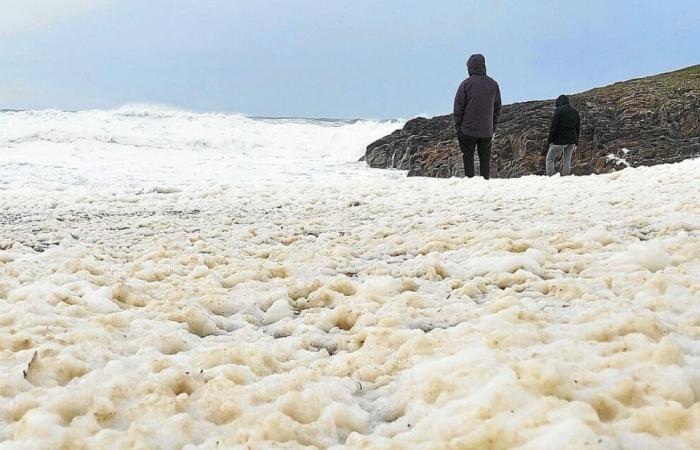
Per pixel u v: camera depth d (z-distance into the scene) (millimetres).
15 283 4156
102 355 2846
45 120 35094
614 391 2242
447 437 2047
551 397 2135
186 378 2541
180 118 39750
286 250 5777
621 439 1938
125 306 3787
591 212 8039
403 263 5168
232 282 4582
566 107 16266
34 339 2980
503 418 2078
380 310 3631
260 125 40188
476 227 6906
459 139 15062
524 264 4617
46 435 2061
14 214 9539
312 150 36312
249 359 2783
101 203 11352
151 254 5438
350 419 2295
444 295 4086
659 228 6352
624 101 30922
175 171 21266
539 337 2873
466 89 14633
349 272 4961
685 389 2213
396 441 2023
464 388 2404
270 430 2105
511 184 13086
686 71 38000
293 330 3512
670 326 2986
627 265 4418
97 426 2166
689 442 1914
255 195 12375
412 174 26766
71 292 3881
